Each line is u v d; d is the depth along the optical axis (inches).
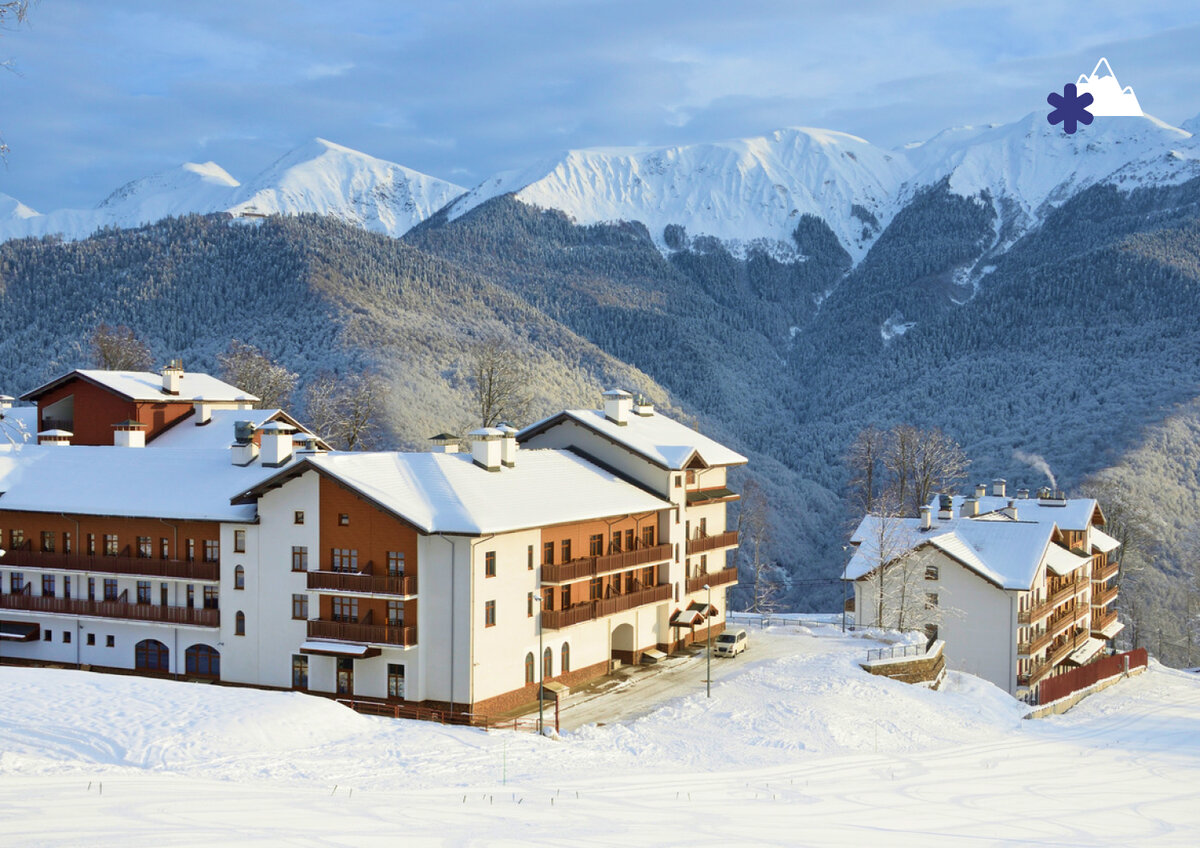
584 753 1919.3
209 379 3558.1
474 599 2138.3
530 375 6830.7
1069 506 3846.0
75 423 3299.7
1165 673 3730.3
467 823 1343.5
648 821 1461.6
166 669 2425.0
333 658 2226.9
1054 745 2400.3
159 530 2450.8
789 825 1518.2
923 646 2918.3
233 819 1250.6
